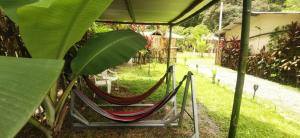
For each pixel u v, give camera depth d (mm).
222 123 4676
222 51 16188
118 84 7715
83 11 1572
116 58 2490
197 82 8977
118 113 3746
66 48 1885
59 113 2393
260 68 11633
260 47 13031
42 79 836
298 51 9664
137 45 2697
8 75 830
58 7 1480
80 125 4012
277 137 4230
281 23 11898
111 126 4066
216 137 4023
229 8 33406
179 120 4094
